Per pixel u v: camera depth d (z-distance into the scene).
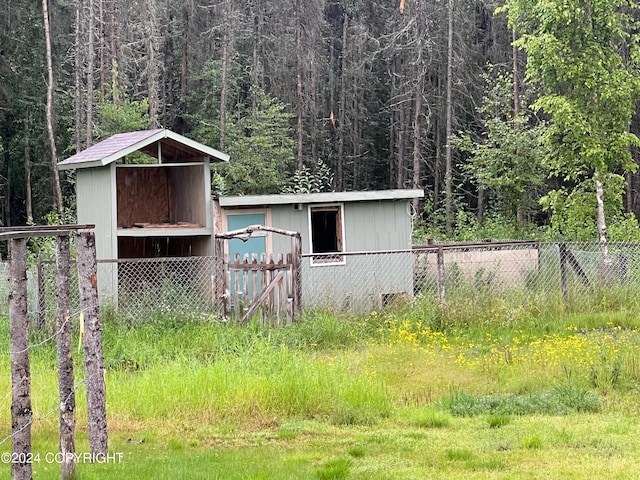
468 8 43.91
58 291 7.22
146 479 7.19
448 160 37.38
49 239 24.72
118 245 21.53
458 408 10.18
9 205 41.81
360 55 44.94
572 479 7.02
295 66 42.91
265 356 12.16
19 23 40.22
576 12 20.58
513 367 12.18
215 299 16.48
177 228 19.55
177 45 47.12
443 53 41.94
